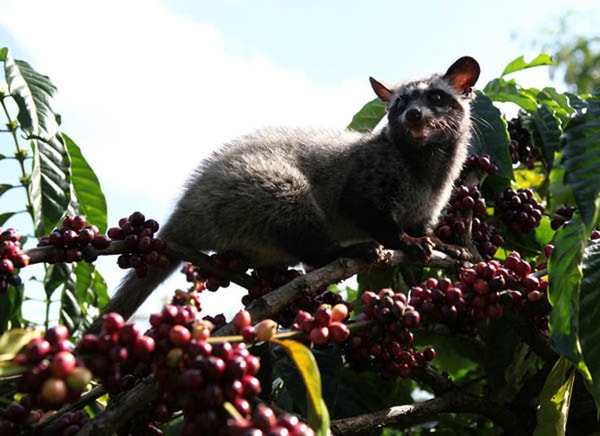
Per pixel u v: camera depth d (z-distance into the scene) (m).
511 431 1.07
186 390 0.68
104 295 1.38
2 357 0.67
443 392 1.04
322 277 0.98
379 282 1.30
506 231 1.29
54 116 1.16
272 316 0.97
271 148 1.43
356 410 1.14
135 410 0.75
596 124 0.87
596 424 1.06
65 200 1.16
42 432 0.80
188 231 1.35
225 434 0.67
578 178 0.85
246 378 0.69
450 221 1.25
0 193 1.13
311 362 0.70
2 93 1.15
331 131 1.55
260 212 1.32
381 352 0.92
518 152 1.42
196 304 0.99
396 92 1.63
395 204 1.47
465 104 1.60
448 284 0.93
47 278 1.18
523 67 1.50
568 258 0.84
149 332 0.71
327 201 1.46
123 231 1.02
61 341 0.67
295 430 0.64
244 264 1.17
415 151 1.49
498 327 1.13
